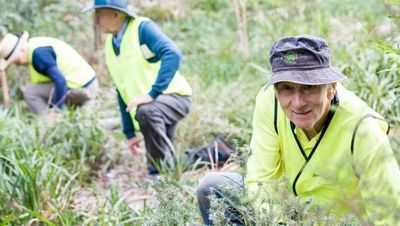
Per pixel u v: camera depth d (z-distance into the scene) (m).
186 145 5.75
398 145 2.37
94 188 4.73
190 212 3.08
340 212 2.49
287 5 9.30
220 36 10.17
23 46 6.30
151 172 5.14
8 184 4.38
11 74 7.98
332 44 6.29
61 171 4.75
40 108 6.50
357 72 5.41
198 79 7.45
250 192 2.75
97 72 8.58
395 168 2.57
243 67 8.16
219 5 11.95
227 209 2.77
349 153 2.67
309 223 2.48
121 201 4.26
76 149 5.48
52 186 4.47
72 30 9.02
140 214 4.05
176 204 2.88
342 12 8.77
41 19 8.81
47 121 5.74
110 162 5.61
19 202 4.32
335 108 2.67
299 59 2.64
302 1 9.29
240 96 6.50
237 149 2.75
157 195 2.89
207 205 3.19
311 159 2.78
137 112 4.96
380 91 5.06
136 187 5.08
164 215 2.83
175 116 5.05
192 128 5.84
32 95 6.51
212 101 6.48
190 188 4.43
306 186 2.83
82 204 4.65
